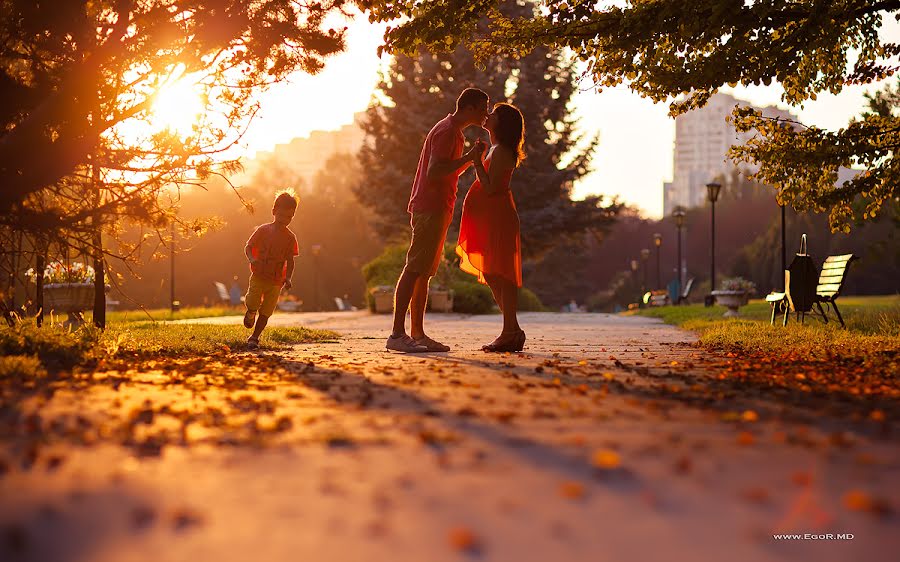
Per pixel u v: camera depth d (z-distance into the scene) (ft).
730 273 252.62
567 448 10.09
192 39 21.62
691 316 58.49
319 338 34.96
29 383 15.38
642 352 26.61
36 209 21.07
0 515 7.23
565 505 7.57
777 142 30.86
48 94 20.17
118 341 23.94
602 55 27.02
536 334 38.96
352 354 25.55
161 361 21.42
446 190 26.58
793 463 9.34
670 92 26.27
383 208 142.51
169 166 22.57
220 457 9.52
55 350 19.93
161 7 21.07
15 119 20.80
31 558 6.14
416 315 27.07
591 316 70.79
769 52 25.52
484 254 26.32
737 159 31.40
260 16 21.98
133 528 6.87
